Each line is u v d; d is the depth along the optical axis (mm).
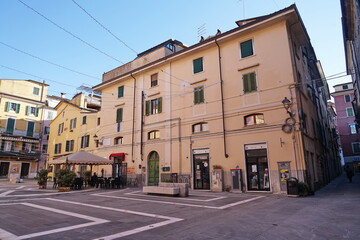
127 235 5691
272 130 15289
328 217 7297
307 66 22078
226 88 17828
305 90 18719
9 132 36312
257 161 15664
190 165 18656
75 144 30797
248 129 16234
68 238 5477
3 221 7285
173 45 25047
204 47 19297
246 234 5656
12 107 37375
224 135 17156
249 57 17109
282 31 16000
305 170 13852
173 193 13422
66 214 8375
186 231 6004
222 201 11477
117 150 24547
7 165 35906
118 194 15258
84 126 29891
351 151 41719
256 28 16875
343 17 18656
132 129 23500
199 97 19141
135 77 24562
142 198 12977
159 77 22359
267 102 15797
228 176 16562
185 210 9086
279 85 15523
